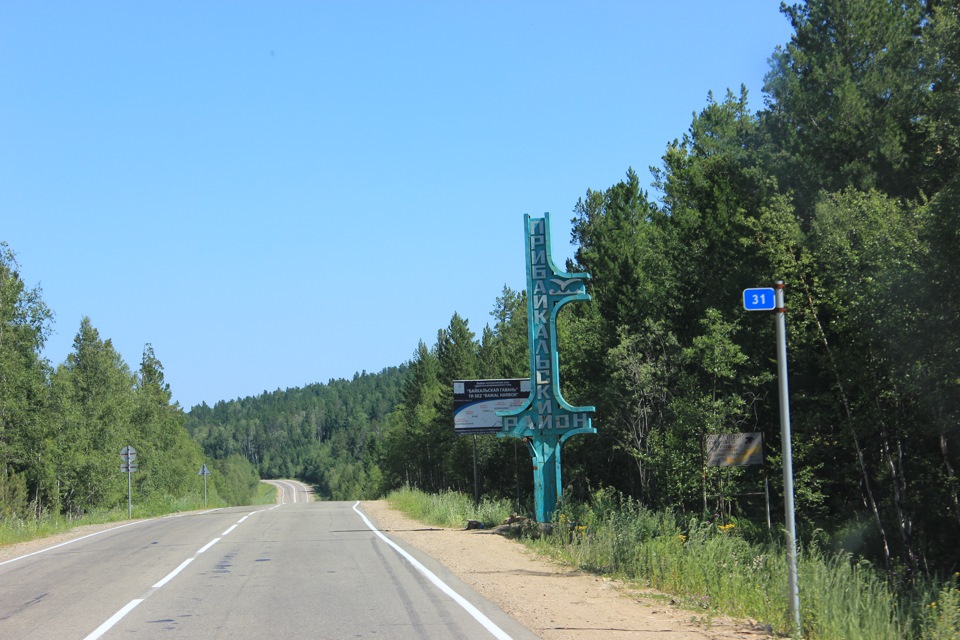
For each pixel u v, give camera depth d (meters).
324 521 30.48
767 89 30.97
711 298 32.34
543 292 25.98
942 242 17.00
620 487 42.72
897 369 18.78
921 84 26.08
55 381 50.19
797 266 20.31
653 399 32.81
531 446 25.52
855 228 19.66
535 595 11.72
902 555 20.03
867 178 24.56
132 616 10.33
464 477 65.44
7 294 43.97
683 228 36.09
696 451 25.70
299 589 12.46
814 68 27.77
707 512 23.31
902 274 17.55
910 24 27.66
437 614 10.04
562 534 19.17
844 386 20.59
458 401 38.06
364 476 139.00
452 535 23.47
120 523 34.25
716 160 33.94
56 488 49.16
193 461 100.38
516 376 57.56
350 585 12.83
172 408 101.38
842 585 10.54
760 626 9.36
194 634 9.05
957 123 19.12
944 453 19.47
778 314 9.41
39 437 47.53
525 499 51.66
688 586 12.04
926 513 20.92
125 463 42.22
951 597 9.35
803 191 26.50
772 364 27.56
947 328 17.36
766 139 31.75
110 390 59.84
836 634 8.75
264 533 24.30
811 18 29.38
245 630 9.23
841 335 20.19
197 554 18.28
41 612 10.84
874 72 26.77
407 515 34.66
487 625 9.24
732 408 25.31
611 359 33.59
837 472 24.84
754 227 22.42
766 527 24.16
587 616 9.93
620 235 48.62
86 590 12.95
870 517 23.38
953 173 18.73
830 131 27.03
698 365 27.48
